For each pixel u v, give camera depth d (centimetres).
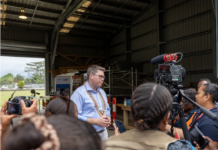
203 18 804
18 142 30
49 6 1009
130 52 1220
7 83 3409
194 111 156
